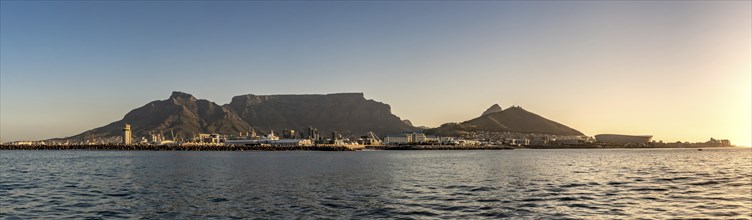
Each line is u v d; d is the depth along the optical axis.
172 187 87.19
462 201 64.88
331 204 63.19
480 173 124.25
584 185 86.44
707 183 88.75
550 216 52.62
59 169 150.00
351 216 53.91
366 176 115.56
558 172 126.75
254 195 73.94
